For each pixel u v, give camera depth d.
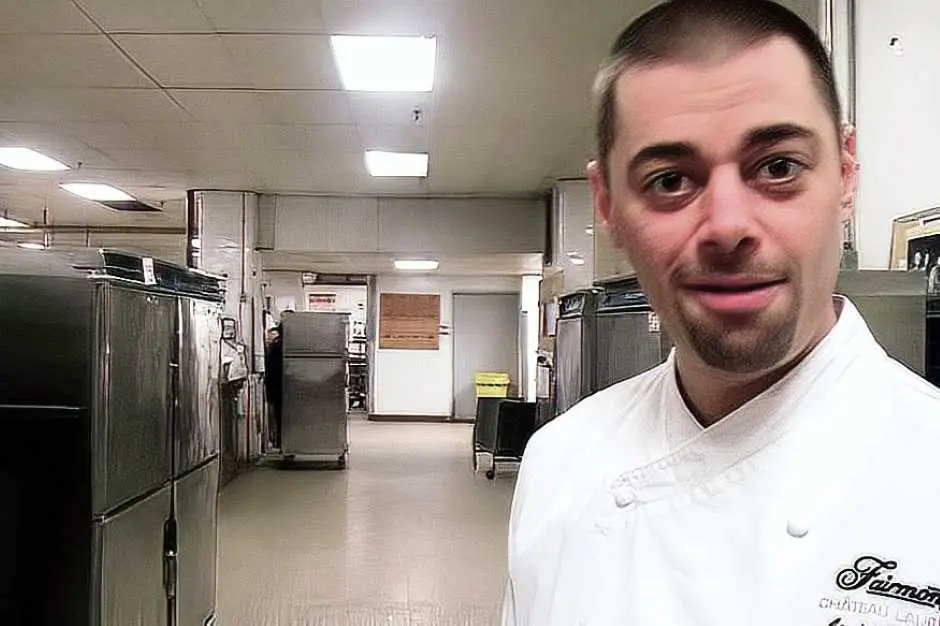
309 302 15.02
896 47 2.33
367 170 7.31
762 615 0.65
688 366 0.74
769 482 0.69
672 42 0.68
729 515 0.71
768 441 0.70
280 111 5.41
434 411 13.13
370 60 4.38
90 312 2.50
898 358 1.96
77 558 2.49
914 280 1.96
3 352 2.51
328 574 4.75
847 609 0.61
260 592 4.42
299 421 8.44
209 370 3.66
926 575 0.59
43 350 2.50
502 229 8.59
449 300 13.17
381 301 13.13
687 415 0.79
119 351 2.63
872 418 0.67
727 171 0.66
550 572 0.87
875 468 0.65
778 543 0.66
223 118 5.59
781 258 0.65
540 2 3.60
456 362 13.24
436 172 7.37
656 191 0.69
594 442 0.91
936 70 2.23
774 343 0.66
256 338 8.60
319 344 8.49
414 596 4.36
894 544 0.61
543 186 7.98
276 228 8.55
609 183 0.76
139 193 8.62
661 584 0.74
